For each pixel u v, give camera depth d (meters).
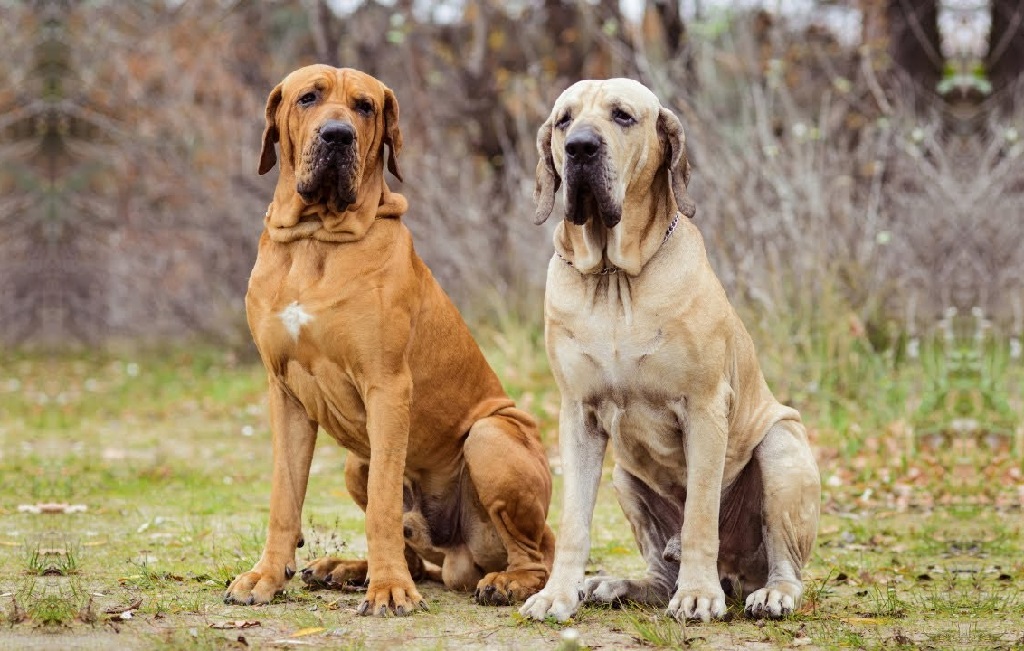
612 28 13.57
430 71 17.56
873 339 13.42
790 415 5.89
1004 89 15.38
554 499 9.52
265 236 5.84
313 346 5.57
